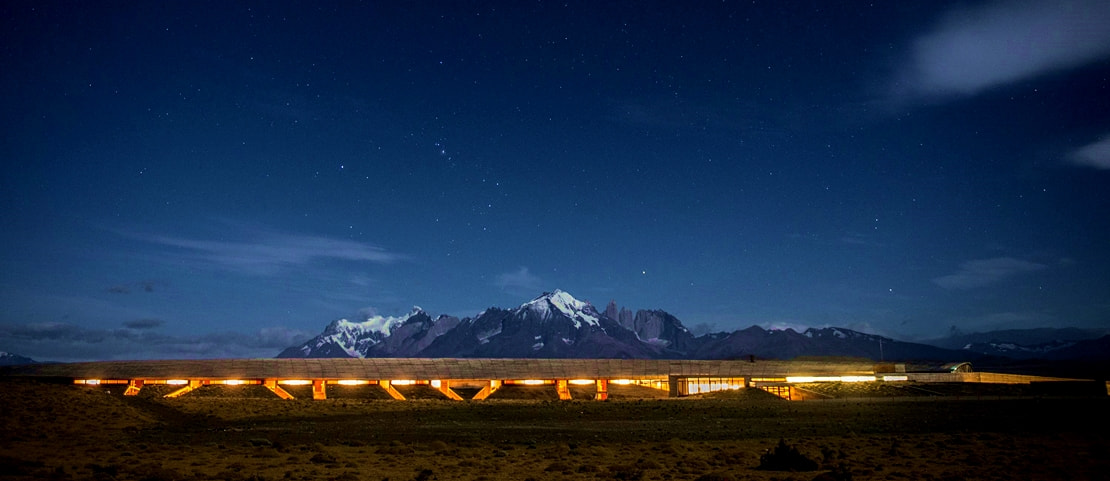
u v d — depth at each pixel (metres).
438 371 110.25
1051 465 45.66
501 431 66.19
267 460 45.19
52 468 38.81
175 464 42.72
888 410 84.62
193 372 102.88
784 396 106.06
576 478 38.91
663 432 65.50
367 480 37.81
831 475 38.19
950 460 47.50
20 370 103.25
